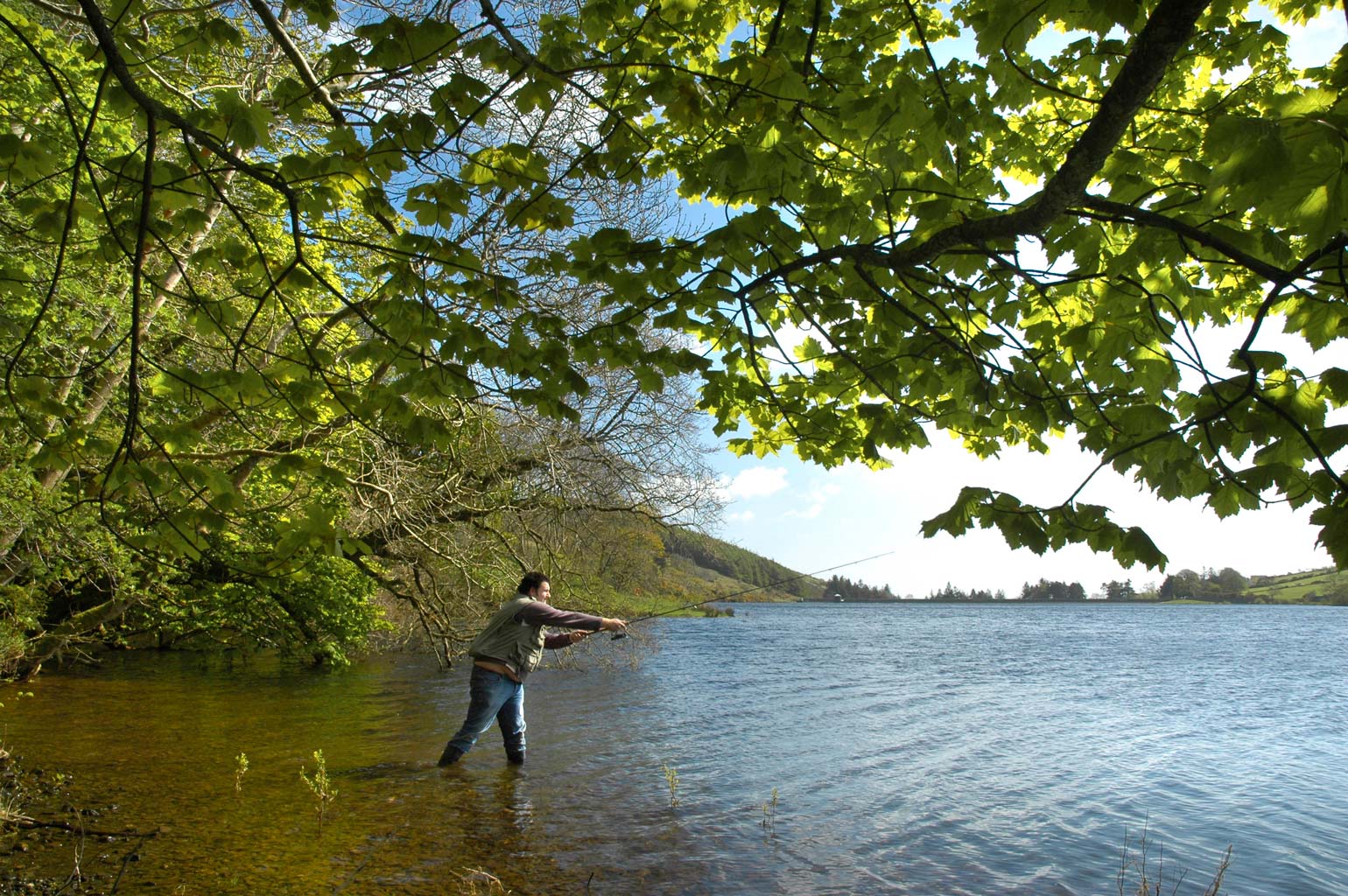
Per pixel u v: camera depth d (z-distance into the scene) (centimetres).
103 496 403
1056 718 1353
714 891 493
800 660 2481
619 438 1445
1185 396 405
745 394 617
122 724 984
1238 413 328
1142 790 827
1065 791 805
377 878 487
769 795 724
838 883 516
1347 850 650
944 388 520
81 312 785
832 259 407
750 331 454
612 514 1639
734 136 446
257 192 828
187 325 930
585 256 473
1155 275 420
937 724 1221
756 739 1015
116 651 1944
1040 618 8362
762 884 508
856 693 1622
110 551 1011
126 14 421
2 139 383
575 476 1449
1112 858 599
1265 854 632
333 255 1141
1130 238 465
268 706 1188
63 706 1126
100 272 797
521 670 798
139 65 415
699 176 502
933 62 364
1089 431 430
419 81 472
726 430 651
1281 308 364
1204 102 577
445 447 469
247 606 1477
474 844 555
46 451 452
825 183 543
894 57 460
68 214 350
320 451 1177
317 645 1591
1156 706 1555
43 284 688
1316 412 318
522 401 477
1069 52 550
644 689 1552
